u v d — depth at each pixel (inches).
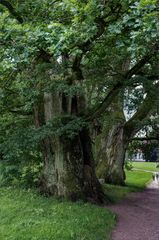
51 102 536.4
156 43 335.3
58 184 523.2
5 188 566.9
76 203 494.6
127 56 495.8
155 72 510.9
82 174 537.6
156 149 1165.1
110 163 910.4
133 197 708.7
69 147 533.6
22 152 542.3
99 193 553.9
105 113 640.4
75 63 480.4
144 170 1609.3
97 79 521.7
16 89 535.5
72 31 280.7
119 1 322.7
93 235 366.6
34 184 566.3
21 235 339.3
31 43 316.8
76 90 452.4
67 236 343.9
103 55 476.1
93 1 280.5
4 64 332.5
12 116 624.7
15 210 427.5
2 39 327.6
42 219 393.4
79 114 531.2
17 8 419.8
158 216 505.0
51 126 484.1
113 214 474.0
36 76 467.8
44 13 391.2
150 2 219.3
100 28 345.7
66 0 287.0
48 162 539.5
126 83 488.1
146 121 864.3
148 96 551.2
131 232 405.7
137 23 248.5
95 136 942.4
